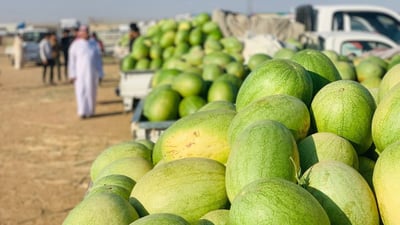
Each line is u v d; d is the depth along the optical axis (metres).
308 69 3.29
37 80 23.56
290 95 2.89
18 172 8.62
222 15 12.72
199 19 11.41
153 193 2.47
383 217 2.20
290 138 2.39
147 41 11.51
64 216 6.76
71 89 19.80
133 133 5.71
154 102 5.89
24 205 7.12
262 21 12.70
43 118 13.45
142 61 11.12
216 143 2.82
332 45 10.43
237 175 2.30
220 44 9.80
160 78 7.31
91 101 13.20
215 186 2.50
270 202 2.00
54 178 8.30
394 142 2.37
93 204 2.34
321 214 2.03
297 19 13.63
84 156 9.60
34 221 6.59
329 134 2.62
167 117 5.87
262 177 2.25
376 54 8.41
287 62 3.06
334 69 3.34
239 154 2.34
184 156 2.85
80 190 7.73
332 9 12.00
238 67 6.65
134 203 2.51
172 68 7.90
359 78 5.53
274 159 2.28
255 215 1.99
